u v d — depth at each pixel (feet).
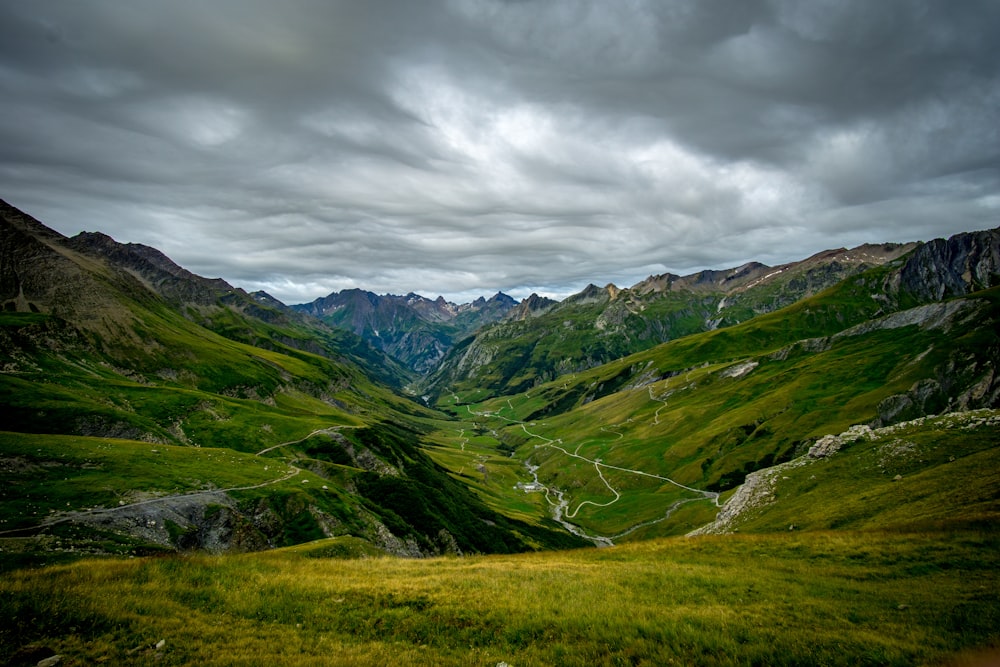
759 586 90.02
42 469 262.88
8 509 218.18
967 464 183.73
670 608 75.97
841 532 130.11
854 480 240.73
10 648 54.34
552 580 92.99
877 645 61.67
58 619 61.16
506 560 128.47
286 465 399.65
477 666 57.98
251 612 71.51
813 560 111.86
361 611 74.49
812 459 296.10
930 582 89.97
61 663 53.31
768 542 128.88
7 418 349.20
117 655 56.18
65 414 371.56
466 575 96.99
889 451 250.78
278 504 312.71
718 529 301.02
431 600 78.95
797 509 238.89
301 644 62.18
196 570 86.33
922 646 61.31
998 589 81.97
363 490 440.45
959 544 105.81
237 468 347.56
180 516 258.98
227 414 527.81
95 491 250.98
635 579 94.48
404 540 362.12
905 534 117.29
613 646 62.39
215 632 63.77
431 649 62.69
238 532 273.54
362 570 103.30
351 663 57.06
